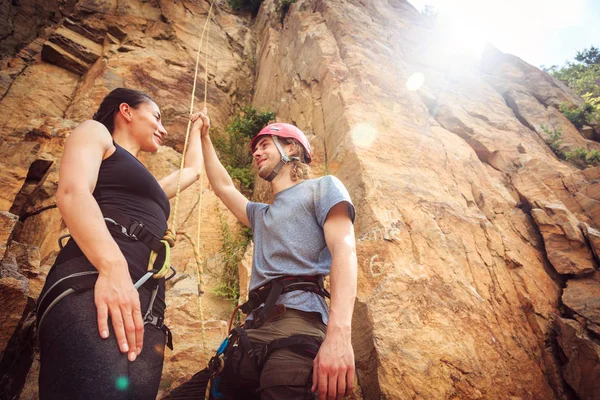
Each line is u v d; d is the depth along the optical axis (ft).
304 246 6.21
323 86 23.75
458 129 24.45
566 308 14.12
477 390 10.77
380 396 9.95
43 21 42.68
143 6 38.14
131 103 6.75
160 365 4.95
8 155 15.81
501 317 13.32
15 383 9.54
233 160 25.90
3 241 10.25
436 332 11.50
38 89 28.19
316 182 6.75
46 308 4.59
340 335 5.16
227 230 18.57
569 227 16.74
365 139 18.19
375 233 13.69
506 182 21.40
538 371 12.26
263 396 5.40
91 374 4.15
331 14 30.04
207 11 42.34
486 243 15.75
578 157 27.50
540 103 34.68
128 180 5.64
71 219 4.62
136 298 4.56
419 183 16.85
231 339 5.97
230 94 35.40
